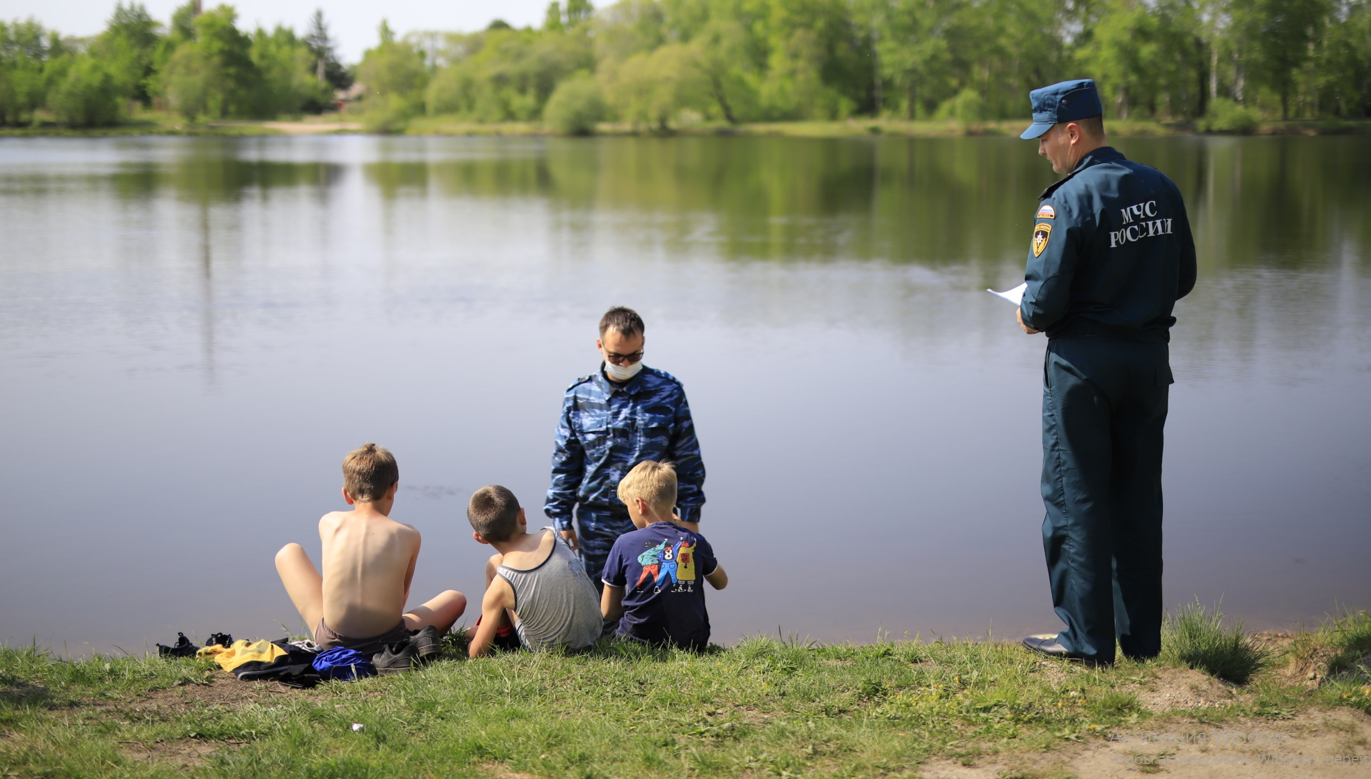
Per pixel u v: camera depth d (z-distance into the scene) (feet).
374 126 347.15
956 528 19.77
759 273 52.47
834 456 23.90
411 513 20.38
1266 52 240.94
